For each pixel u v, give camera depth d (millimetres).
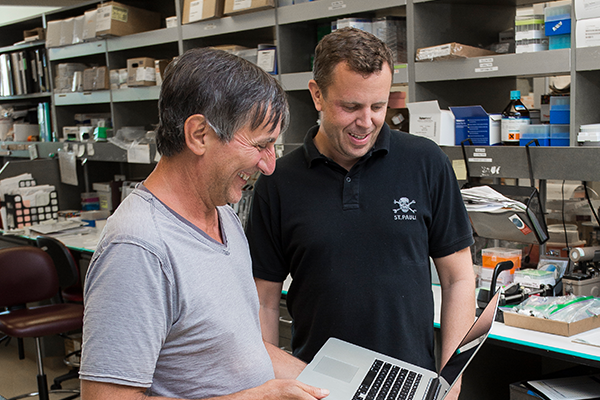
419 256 1390
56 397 3293
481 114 2209
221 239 985
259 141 888
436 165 1413
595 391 1786
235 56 896
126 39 3643
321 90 1303
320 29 2900
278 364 1187
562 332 1695
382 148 1375
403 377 1138
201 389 887
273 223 1456
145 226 818
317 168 1416
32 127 5023
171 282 824
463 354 1140
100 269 793
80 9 4305
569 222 2400
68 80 4305
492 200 2072
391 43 2512
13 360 3938
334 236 1365
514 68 2057
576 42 1893
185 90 840
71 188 4543
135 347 780
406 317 1357
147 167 4527
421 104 2301
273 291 1513
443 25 2412
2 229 4148
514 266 2215
